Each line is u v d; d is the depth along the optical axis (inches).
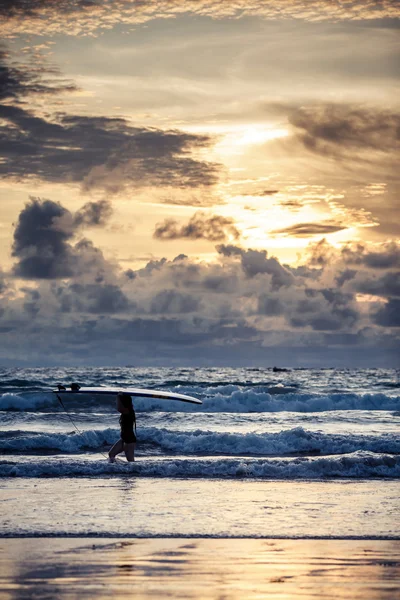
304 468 864.3
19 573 447.5
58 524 585.6
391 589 418.3
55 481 800.9
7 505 663.1
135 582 428.8
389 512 647.1
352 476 856.9
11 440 1045.8
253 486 780.0
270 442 1067.3
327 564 473.4
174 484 787.4
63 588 415.5
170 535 551.2
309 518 617.9
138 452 1045.2
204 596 401.4
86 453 1036.5
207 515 625.9
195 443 1068.5
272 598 399.2
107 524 587.2
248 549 511.2
